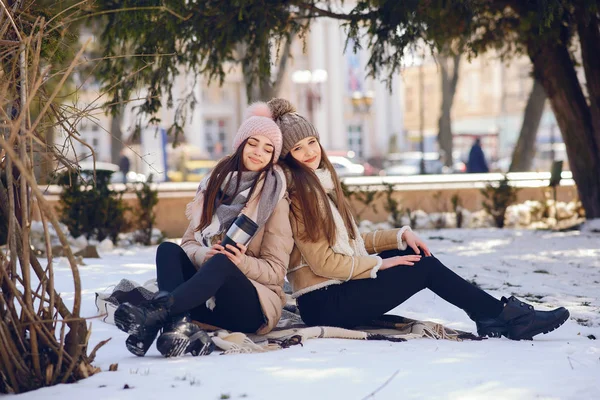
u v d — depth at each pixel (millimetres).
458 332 5133
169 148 39469
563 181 17844
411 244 5098
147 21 11180
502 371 4102
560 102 14594
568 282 8555
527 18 12109
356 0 12102
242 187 4777
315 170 5020
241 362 4223
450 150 39812
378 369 4105
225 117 58688
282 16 11867
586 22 10852
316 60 61000
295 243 4934
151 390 3643
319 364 4195
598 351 4719
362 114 63906
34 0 4258
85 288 7160
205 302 4711
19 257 3703
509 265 10039
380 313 5035
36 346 3703
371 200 15539
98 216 13094
